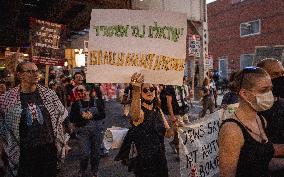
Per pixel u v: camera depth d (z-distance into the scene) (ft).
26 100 14.28
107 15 11.73
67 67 53.88
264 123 8.09
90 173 22.35
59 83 36.76
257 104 7.46
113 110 61.46
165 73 11.98
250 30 117.70
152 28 11.91
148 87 13.44
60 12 38.09
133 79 11.76
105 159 26.40
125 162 13.62
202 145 12.55
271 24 109.60
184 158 12.30
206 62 54.13
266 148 7.54
